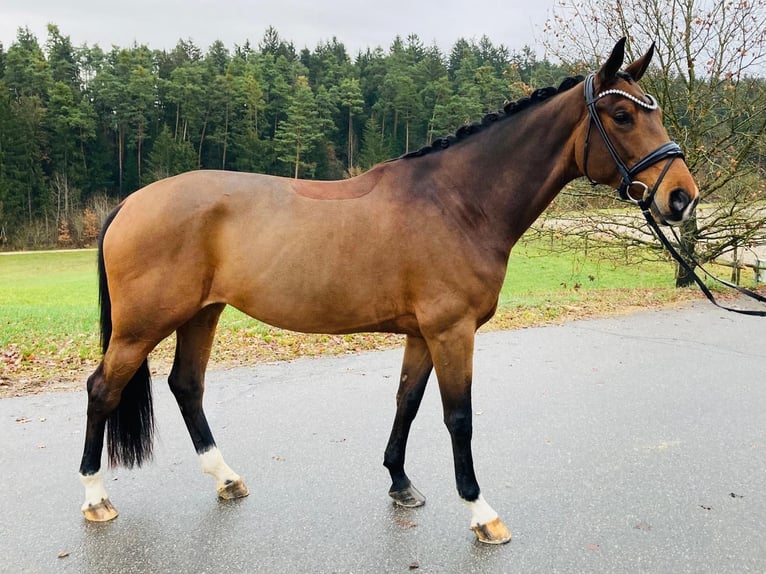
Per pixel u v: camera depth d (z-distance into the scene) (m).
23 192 41.12
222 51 67.25
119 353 2.65
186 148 46.34
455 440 2.54
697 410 4.29
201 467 3.03
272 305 2.58
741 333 7.42
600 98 2.39
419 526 2.64
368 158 46.59
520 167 2.56
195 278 2.61
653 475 3.18
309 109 49.03
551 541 2.52
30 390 4.79
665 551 2.44
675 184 2.25
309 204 2.56
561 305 9.80
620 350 6.41
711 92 10.83
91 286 21.31
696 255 11.61
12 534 2.56
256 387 4.89
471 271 2.46
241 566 2.33
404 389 2.81
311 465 3.31
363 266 2.49
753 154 11.16
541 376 5.27
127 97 47.84
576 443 3.64
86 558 2.38
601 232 11.92
